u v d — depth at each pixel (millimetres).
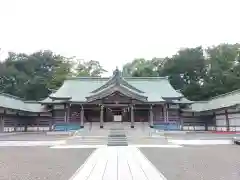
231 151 16062
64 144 21859
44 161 12391
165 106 38344
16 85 65875
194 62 66000
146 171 9336
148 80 45781
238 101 32094
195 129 39625
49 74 73812
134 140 23656
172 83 68500
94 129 32125
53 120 38500
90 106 37531
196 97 61562
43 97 66500
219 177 8516
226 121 35156
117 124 35500
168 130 34125
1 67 65438
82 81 44844
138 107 37219
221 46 66562
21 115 38375
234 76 55625
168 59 71375
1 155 14805
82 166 10578
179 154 14688
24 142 22453
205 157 13391
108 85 38031
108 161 11914
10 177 8750
